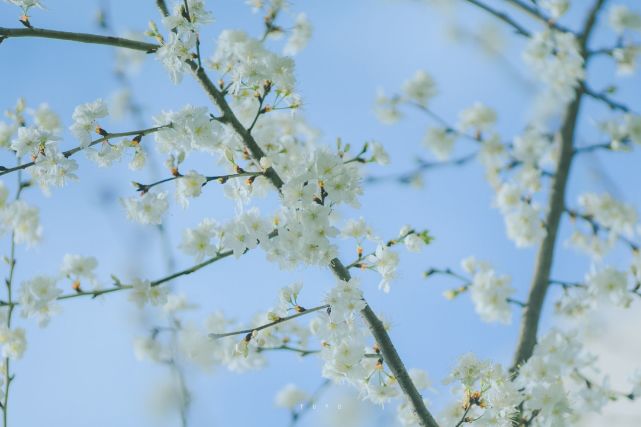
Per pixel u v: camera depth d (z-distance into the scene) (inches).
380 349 49.3
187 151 49.9
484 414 49.8
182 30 49.7
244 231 49.1
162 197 49.8
